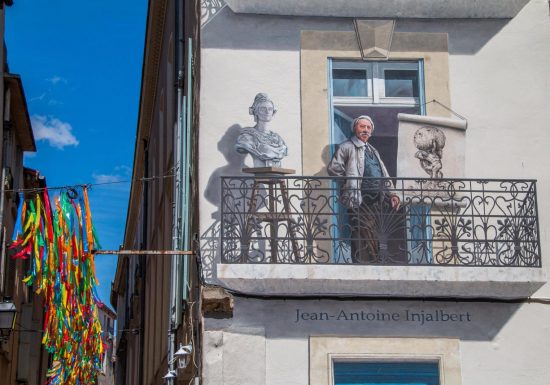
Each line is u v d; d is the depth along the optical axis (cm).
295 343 1079
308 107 1159
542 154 1173
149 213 2284
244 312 1080
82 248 1093
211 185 1118
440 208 1126
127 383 3225
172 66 1614
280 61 1170
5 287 1845
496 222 1134
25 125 2136
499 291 1096
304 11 1181
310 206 1119
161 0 1791
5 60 1958
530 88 1193
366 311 1097
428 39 1200
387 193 1112
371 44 1188
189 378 1226
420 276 1064
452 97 1186
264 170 1075
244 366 1063
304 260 1062
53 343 1220
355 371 1091
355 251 1109
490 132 1177
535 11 1216
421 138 1148
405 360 1094
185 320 1251
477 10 1199
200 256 1093
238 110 1146
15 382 2311
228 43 1166
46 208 1091
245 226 1064
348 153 1147
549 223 1150
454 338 1100
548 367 1102
